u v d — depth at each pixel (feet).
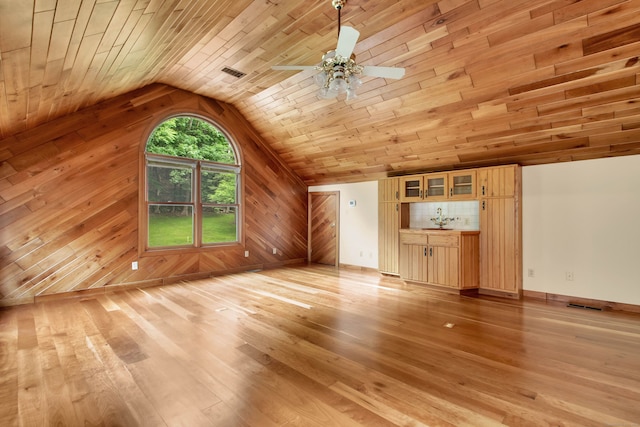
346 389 6.95
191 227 18.47
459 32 10.07
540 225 14.17
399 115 14.35
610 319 11.41
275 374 7.58
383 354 8.66
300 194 24.16
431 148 15.66
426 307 12.96
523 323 11.07
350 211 21.98
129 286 15.81
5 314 11.91
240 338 9.71
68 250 14.16
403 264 17.08
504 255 14.52
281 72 14.30
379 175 20.06
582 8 8.46
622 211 12.38
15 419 5.90
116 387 7.00
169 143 24.90
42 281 13.57
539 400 6.52
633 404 6.36
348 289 15.96
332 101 15.17
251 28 10.61
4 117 10.73
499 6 9.02
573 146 12.66
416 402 6.47
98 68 10.36
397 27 10.37
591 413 6.07
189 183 18.40
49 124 13.69
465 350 8.91
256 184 21.11
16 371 7.68
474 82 11.55
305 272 20.31
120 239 15.56
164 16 8.34
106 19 7.26
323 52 12.26
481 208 15.17
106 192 15.12
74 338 9.67
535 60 10.10
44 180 13.58
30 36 6.60
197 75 15.16
